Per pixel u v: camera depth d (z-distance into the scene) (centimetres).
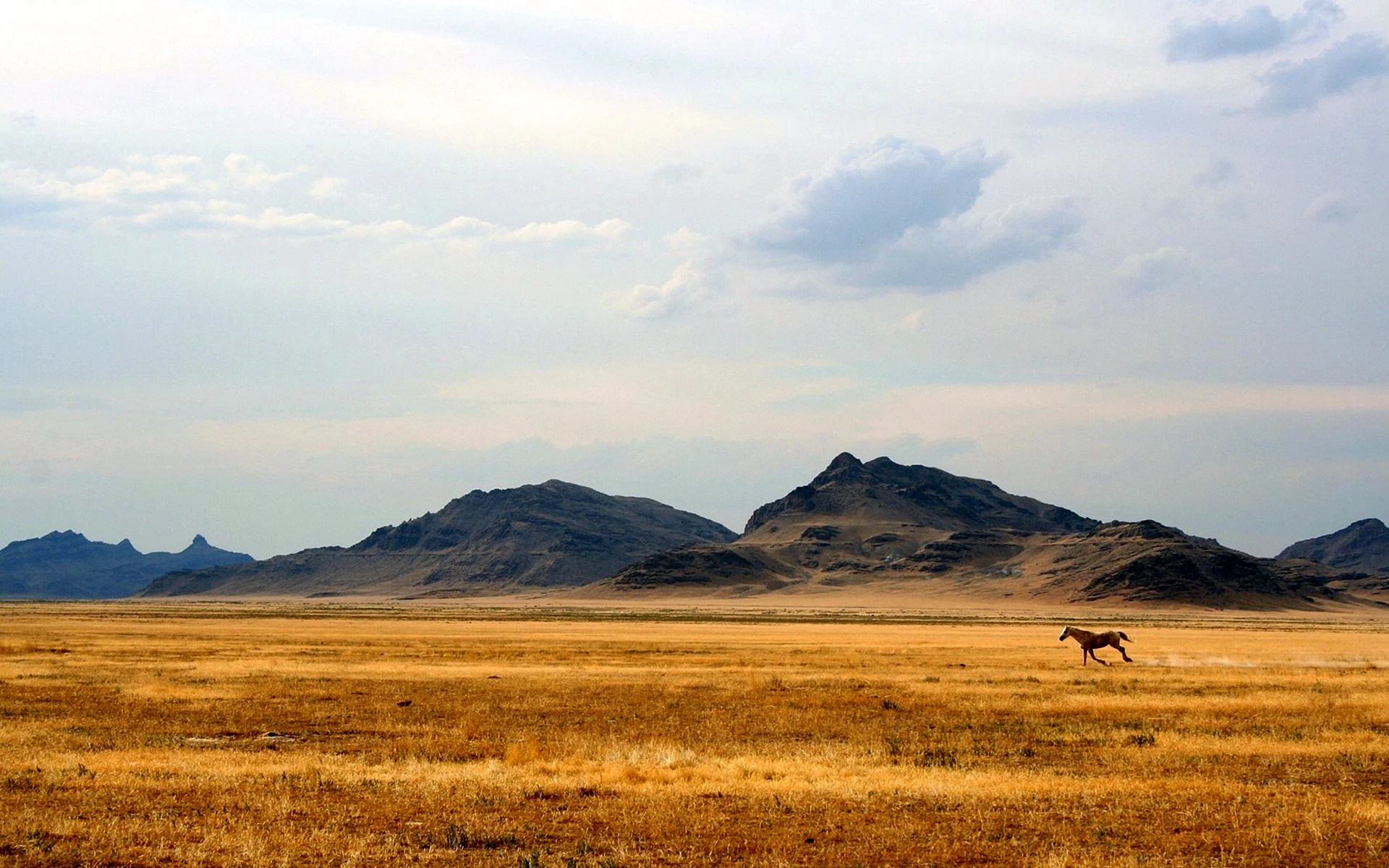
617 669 5697
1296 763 2633
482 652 7481
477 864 1661
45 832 1820
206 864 1641
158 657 6575
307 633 11331
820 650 7956
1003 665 6250
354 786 2236
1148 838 1842
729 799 2131
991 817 1991
